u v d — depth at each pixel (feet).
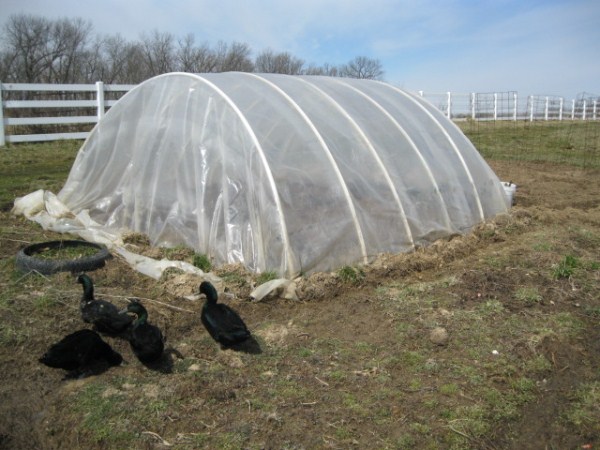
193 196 23.89
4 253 23.26
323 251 21.11
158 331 14.87
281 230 20.47
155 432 12.16
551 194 40.57
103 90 59.52
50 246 22.76
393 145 27.09
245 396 13.57
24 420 12.75
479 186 30.30
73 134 58.23
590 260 23.63
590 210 34.60
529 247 25.72
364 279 20.93
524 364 15.61
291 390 13.84
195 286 19.27
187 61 124.57
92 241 25.29
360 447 11.91
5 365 14.84
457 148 30.73
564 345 16.81
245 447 11.71
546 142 75.31
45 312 17.39
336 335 17.02
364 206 23.38
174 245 24.16
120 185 27.91
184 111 25.34
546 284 21.24
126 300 18.49
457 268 23.07
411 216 24.79
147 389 13.66
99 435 12.01
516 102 105.09
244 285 19.49
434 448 11.98
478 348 16.31
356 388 14.10
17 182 37.68
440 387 14.24
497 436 12.60
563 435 12.79
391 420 12.84
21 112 71.15
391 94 33.06
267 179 21.09
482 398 13.85
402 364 15.35
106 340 16.15
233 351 15.66
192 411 12.87
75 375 14.52
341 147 24.72
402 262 22.48
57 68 110.11
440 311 18.63
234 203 22.20
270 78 28.43
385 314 18.40
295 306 18.99
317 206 21.77
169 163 25.27
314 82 30.22
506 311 18.86
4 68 101.71
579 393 14.37
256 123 22.88
